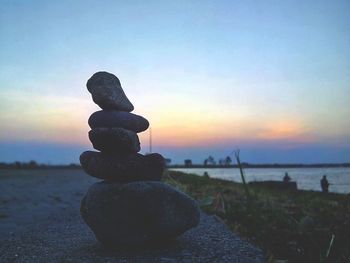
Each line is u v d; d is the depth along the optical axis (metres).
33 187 1.82
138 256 0.35
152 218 0.36
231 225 0.54
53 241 0.46
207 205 0.72
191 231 0.47
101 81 0.38
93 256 0.36
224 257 0.36
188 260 0.34
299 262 0.38
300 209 0.74
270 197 0.97
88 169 0.38
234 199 0.81
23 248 0.43
